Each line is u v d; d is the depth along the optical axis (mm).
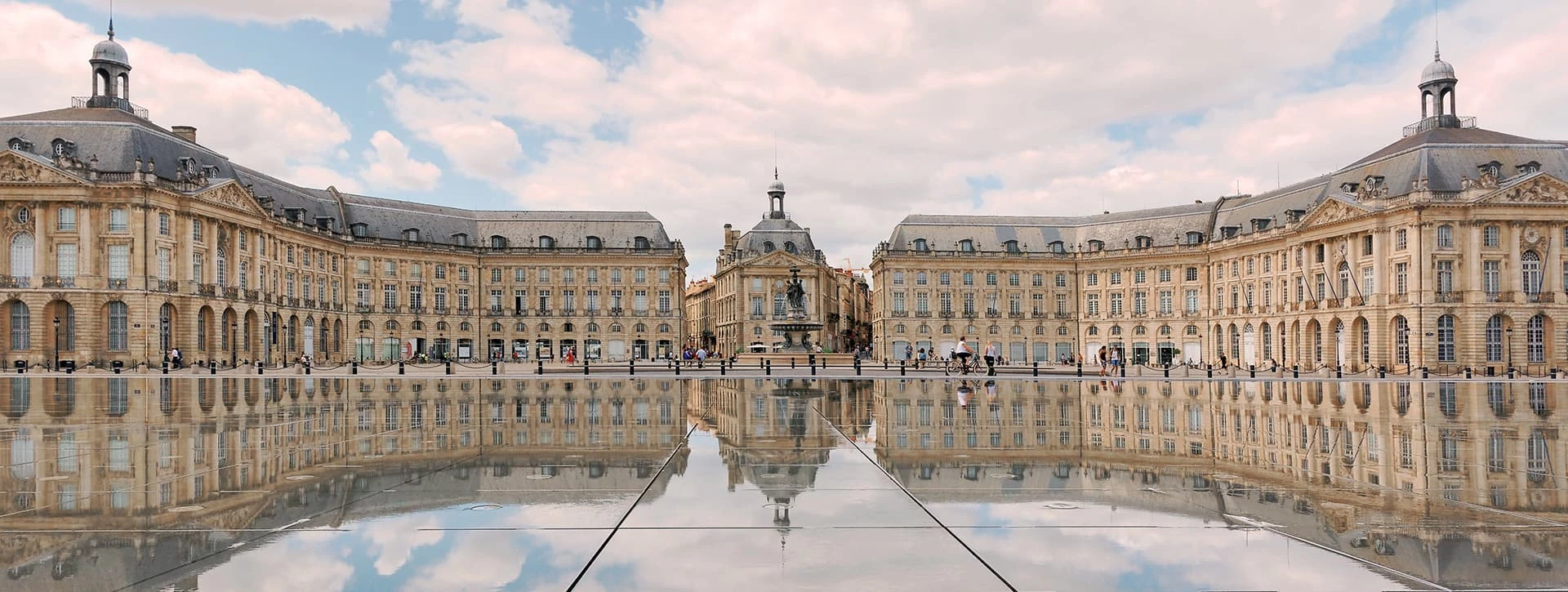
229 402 27797
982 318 107062
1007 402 27406
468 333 103188
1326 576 7859
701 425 19672
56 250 64938
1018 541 8984
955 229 110000
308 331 86812
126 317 65000
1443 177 70062
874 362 87438
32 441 16828
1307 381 48406
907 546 8797
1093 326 106375
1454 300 67625
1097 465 13734
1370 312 71562
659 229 110438
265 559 8289
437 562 8250
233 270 73688
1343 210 75125
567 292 106375
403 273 98438
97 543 8852
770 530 9445
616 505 10711
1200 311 97812
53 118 69250
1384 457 14734
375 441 16844
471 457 14586
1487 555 8484
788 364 70812
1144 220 105688
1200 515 10148
